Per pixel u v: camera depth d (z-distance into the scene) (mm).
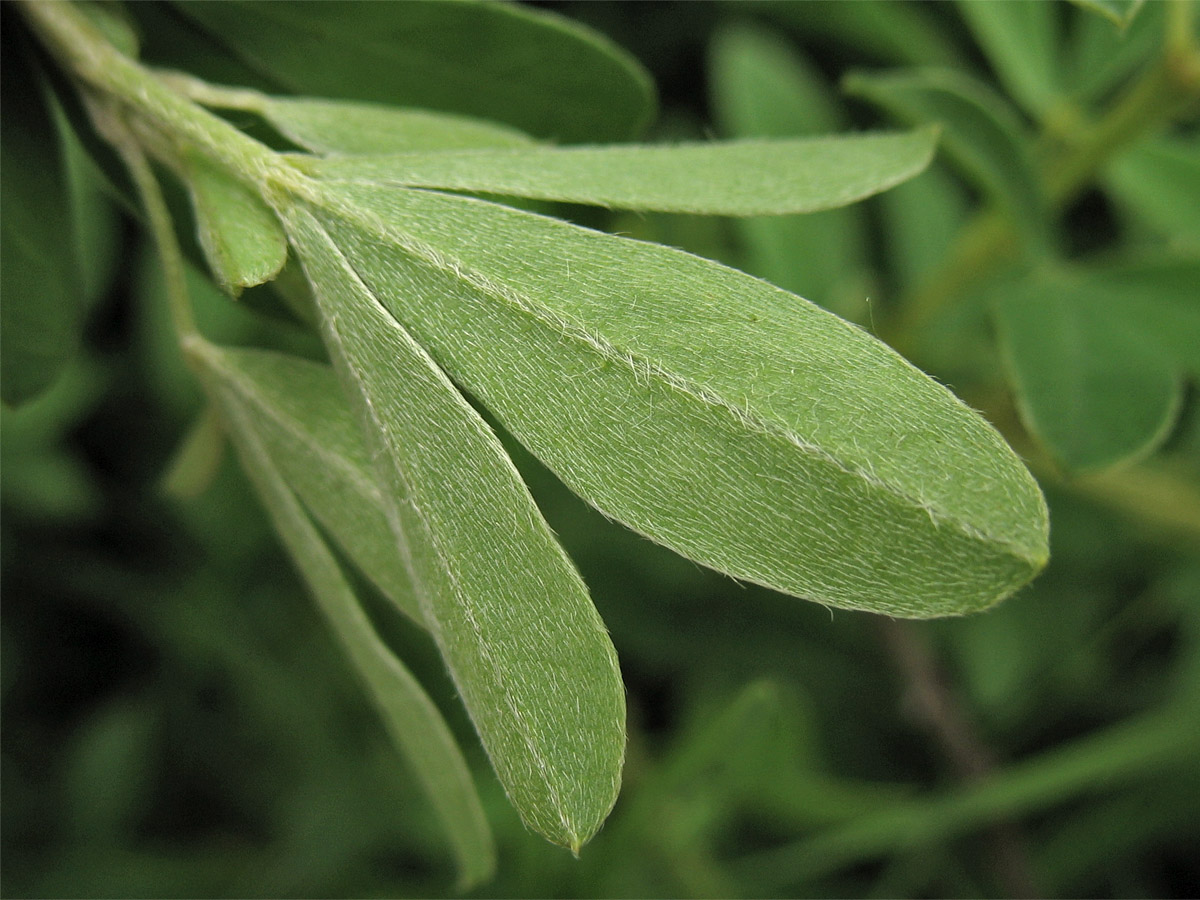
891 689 158
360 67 80
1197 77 104
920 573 56
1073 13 125
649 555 152
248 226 65
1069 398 94
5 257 76
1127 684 157
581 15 162
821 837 134
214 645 161
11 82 75
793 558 57
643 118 83
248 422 71
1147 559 145
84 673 171
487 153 67
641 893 134
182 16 78
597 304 60
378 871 150
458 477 61
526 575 60
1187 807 142
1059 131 116
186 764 164
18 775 164
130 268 158
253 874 151
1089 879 151
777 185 69
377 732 157
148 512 167
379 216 63
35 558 164
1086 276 100
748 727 120
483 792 127
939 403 57
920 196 149
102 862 153
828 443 57
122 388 162
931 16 156
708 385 58
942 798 134
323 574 70
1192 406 135
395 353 62
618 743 59
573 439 60
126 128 71
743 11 160
